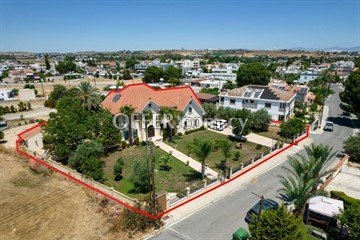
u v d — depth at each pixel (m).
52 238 23.53
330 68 173.38
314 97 84.12
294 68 176.75
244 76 87.19
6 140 51.12
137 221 24.39
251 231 18.50
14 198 29.78
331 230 23.88
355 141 40.19
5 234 24.17
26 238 23.67
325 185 32.41
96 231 24.23
